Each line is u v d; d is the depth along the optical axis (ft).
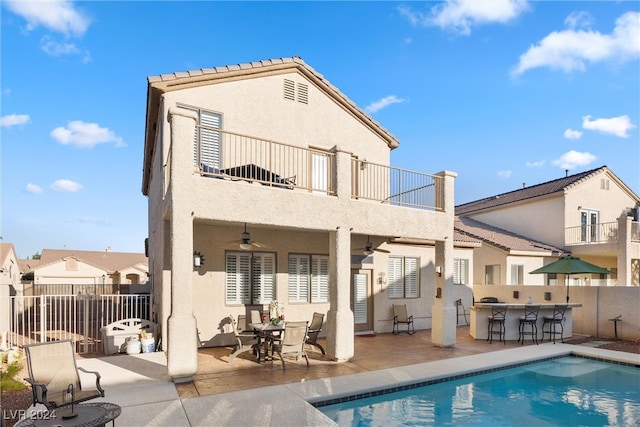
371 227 36.32
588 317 49.39
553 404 25.90
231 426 19.45
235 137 40.63
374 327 49.62
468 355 36.14
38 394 18.26
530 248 69.05
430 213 40.40
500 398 26.94
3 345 34.94
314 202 33.19
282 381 27.12
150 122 42.80
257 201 30.37
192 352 26.76
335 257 34.27
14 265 101.71
